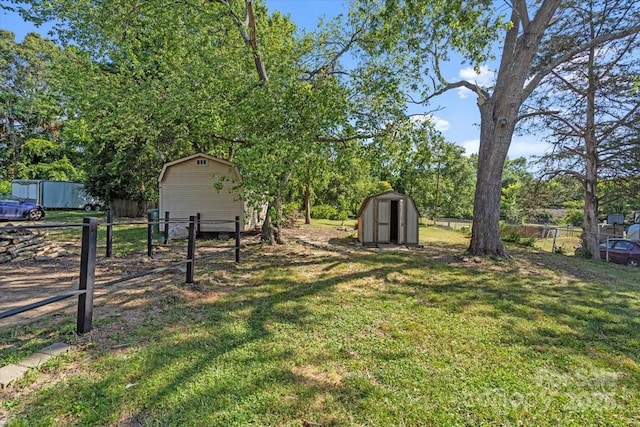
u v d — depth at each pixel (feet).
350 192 86.53
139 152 51.26
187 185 36.86
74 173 94.99
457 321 13.46
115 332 10.95
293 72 27.32
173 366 9.00
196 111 26.50
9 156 96.27
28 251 23.08
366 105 29.40
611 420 7.57
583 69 40.19
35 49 91.97
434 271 22.76
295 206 61.16
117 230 40.65
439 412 7.60
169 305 13.89
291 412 7.34
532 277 22.35
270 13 37.09
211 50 26.86
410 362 9.89
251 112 25.05
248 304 14.56
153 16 25.48
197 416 7.08
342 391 8.23
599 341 12.10
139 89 28.25
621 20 36.06
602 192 44.83
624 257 40.98
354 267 23.12
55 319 11.93
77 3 28.40
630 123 38.22
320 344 10.85
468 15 24.63
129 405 7.34
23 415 6.85
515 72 27.04
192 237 17.02
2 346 9.71
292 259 25.53
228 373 8.80
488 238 28.55
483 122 29.17
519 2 26.40
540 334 12.51
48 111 71.56
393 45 26.45
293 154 23.84
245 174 25.88
